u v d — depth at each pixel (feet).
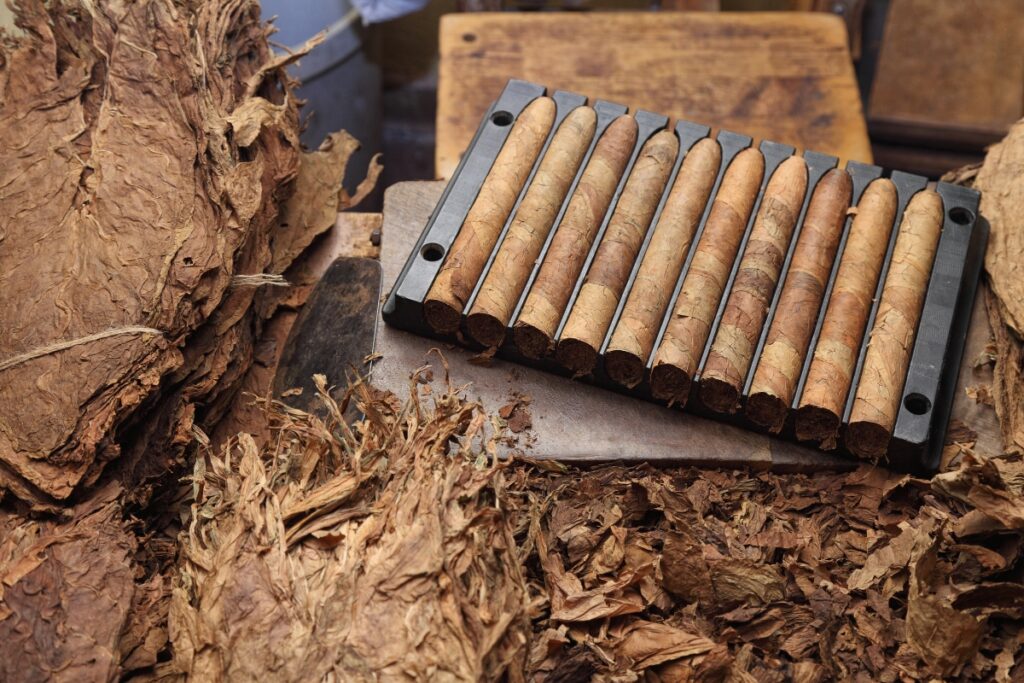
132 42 2.40
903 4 4.12
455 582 1.86
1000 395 2.34
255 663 1.82
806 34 3.47
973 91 4.12
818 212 2.45
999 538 2.14
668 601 2.14
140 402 2.11
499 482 2.03
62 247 2.21
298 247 2.57
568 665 2.04
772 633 2.11
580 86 3.37
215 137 2.35
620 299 2.35
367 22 3.70
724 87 3.38
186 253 2.22
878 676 2.07
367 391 2.19
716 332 2.32
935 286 2.39
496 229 2.39
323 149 2.70
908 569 2.13
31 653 1.89
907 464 2.28
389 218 2.60
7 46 2.46
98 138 2.32
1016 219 2.50
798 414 2.29
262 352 2.49
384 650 1.82
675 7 3.83
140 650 1.97
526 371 2.38
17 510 2.05
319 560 1.91
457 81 3.37
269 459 2.18
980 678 2.07
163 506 2.23
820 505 2.28
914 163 4.23
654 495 2.21
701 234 2.43
